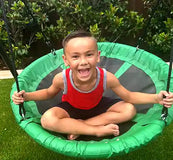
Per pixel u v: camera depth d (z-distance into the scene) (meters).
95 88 1.79
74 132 1.60
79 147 1.31
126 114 1.76
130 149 1.31
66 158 2.02
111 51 2.65
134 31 3.81
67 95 1.86
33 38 4.16
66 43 1.58
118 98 2.12
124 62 2.51
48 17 4.04
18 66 3.98
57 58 2.57
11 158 2.05
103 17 3.71
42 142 1.39
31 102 1.93
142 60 2.42
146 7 4.07
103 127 1.59
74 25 3.86
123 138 1.40
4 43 3.73
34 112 1.84
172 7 3.88
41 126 1.63
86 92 1.79
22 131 2.38
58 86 1.87
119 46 2.64
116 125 1.60
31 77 2.25
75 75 1.69
